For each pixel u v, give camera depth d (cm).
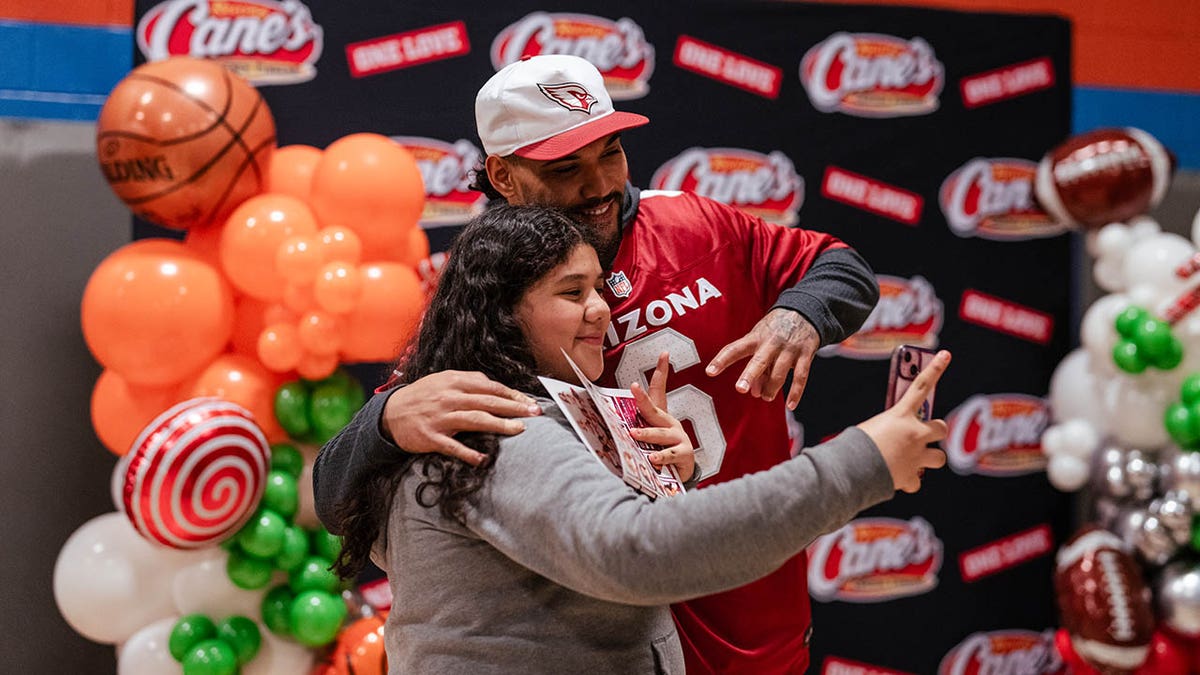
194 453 274
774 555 128
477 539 145
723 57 388
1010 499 405
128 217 358
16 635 346
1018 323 405
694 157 386
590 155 191
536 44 376
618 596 131
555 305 153
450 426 144
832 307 197
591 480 135
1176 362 349
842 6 396
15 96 356
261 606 304
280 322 296
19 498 348
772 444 218
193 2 352
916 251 400
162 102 286
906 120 399
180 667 299
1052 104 409
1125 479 361
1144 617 349
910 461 133
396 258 312
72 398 353
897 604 398
